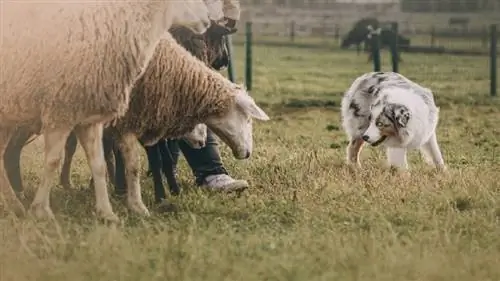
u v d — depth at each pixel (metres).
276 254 7.74
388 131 11.64
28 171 11.45
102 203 9.16
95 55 8.75
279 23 43.12
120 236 7.91
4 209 9.00
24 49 8.66
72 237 8.04
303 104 21.03
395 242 7.98
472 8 43.91
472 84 25.23
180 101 9.83
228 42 15.37
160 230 8.30
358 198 9.97
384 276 7.29
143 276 7.14
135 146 9.71
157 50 9.66
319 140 15.56
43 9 8.77
